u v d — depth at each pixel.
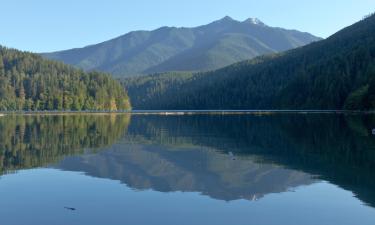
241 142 55.09
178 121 106.25
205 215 23.11
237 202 25.55
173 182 30.78
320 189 28.25
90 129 77.25
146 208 24.30
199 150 47.34
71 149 47.81
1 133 66.25
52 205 24.78
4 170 34.59
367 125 79.50
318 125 81.69
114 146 50.97
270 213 23.45
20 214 23.19
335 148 47.38
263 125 86.12
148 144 53.31
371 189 28.16
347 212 23.53
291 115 127.25
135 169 35.53
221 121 103.50
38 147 49.09
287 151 45.72
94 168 35.84
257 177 32.22
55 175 32.78
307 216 22.95
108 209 24.08
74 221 22.11
